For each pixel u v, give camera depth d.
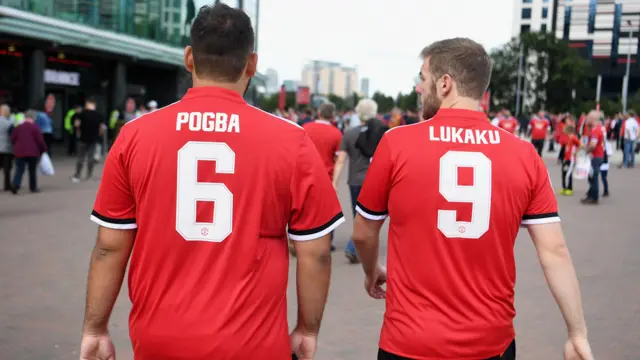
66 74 24.33
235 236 1.92
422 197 2.22
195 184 1.92
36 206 10.97
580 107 77.38
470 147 2.24
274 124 1.99
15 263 6.77
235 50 1.99
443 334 2.15
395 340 2.22
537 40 78.00
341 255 7.78
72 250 7.48
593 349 4.54
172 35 27.27
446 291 2.19
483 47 2.36
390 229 2.33
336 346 4.59
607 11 116.25
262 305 1.94
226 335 1.89
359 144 7.27
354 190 7.50
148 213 1.94
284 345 2.00
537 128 22.88
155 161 1.92
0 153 12.73
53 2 20.88
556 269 2.23
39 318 4.99
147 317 1.95
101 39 21.17
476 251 2.20
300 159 1.99
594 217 11.05
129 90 28.08
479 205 2.20
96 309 2.05
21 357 4.21
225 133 1.94
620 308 5.54
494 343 2.19
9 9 18.02
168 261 1.93
